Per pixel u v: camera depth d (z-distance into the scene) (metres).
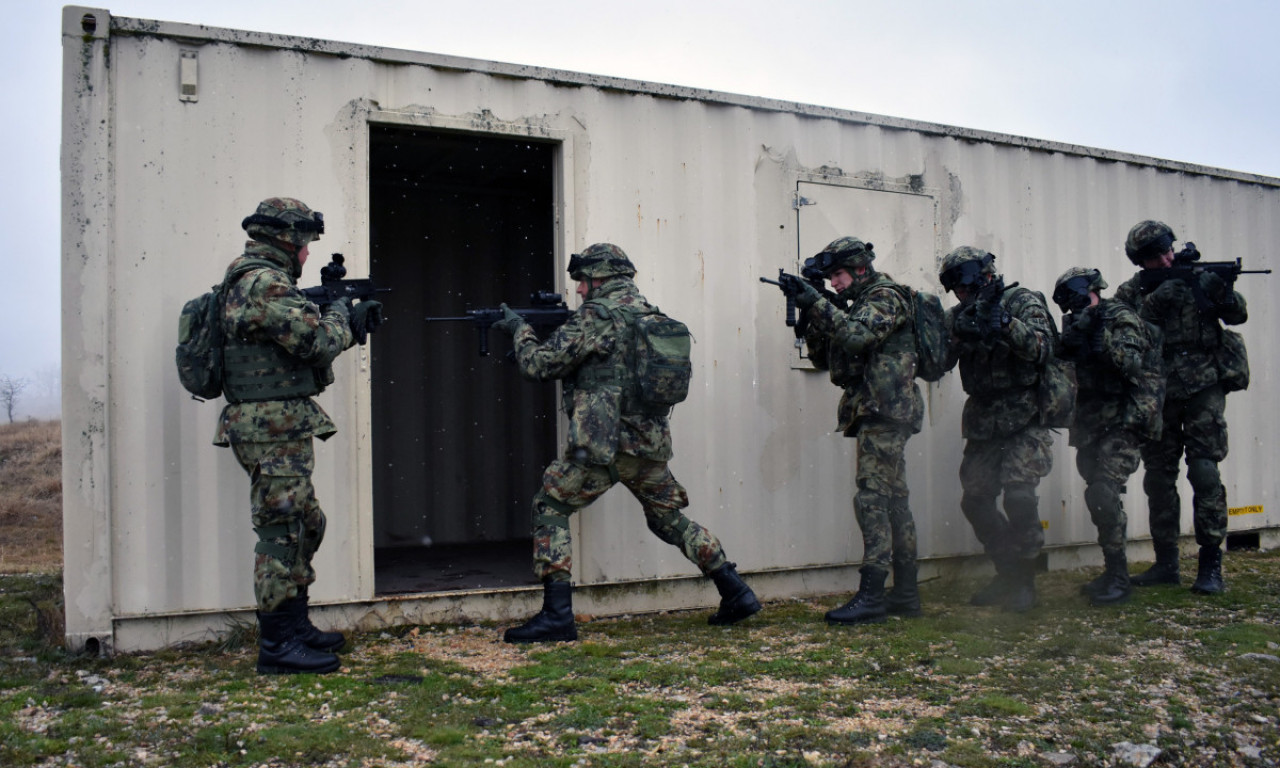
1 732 2.88
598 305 4.13
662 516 4.43
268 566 3.55
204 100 4.20
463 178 6.95
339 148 4.43
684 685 3.42
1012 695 3.30
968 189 6.01
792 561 5.34
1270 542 7.17
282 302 3.45
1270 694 3.33
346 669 3.66
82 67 3.96
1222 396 5.30
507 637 4.13
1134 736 2.90
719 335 5.19
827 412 5.48
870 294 4.52
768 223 5.36
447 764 2.64
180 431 4.11
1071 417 5.01
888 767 2.65
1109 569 5.01
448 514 7.14
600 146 4.94
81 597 3.92
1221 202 7.09
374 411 6.93
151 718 3.02
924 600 5.17
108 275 4.00
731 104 5.27
